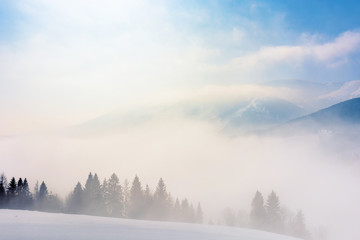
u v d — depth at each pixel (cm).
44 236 1820
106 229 2353
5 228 2061
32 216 3053
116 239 1888
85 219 3120
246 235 2667
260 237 2620
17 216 2934
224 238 2298
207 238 2223
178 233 2417
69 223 2597
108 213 6366
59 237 1819
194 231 2664
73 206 6384
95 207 6344
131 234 2153
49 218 2953
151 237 2070
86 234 2006
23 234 1850
